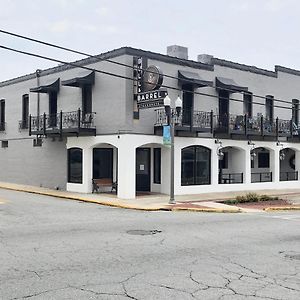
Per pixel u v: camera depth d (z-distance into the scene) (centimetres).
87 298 605
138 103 2162
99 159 2439
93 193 2356
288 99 3081
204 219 1513
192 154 2464
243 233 1207
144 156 2483
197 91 2442
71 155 2502
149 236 1115
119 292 634
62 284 668
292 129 2958
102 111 2286
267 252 948
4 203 1923
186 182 2433
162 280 703
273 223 1441
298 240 1107
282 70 3038
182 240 1070
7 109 3156
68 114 2464
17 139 3023
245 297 626
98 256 865
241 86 2592
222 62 2605
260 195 2342
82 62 2414
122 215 1588
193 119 2377
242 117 2619
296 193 2709
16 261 812
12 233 1135
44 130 2469
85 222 1373
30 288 646
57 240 1035
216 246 1003
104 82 2278
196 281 703
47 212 1633
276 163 2934
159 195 2303
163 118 2247
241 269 790
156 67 2059
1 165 3234
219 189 2559
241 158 2742
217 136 2555
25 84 2938
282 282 709
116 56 2200
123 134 2153
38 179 2791
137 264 805
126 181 2139
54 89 2572
